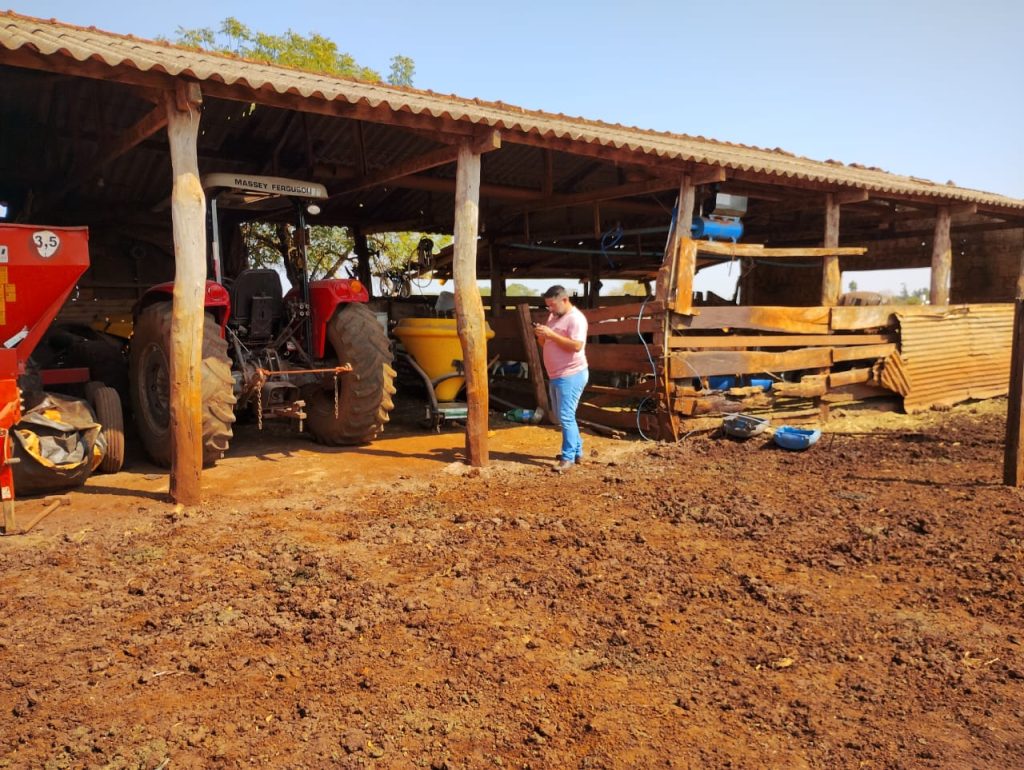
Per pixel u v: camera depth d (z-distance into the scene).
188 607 3.55
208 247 6.63
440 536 4.66
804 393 8.59
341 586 3.82
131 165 8.94
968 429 8.43
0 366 4.75
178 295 5.13
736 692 2.84
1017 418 5.80
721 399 8.03
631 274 14.87
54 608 3.52
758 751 2.47
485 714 2.67
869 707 2.74
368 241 14.57
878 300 10.70
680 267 7.69
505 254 13.21
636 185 8.41
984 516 5.10
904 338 9.46
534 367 9.14
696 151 7.73
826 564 4.22
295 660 3.05
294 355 7.27
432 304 10.48
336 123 8.57
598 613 3.54
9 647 3.12
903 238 13.22
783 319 8.44
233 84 5.11
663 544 4.57
